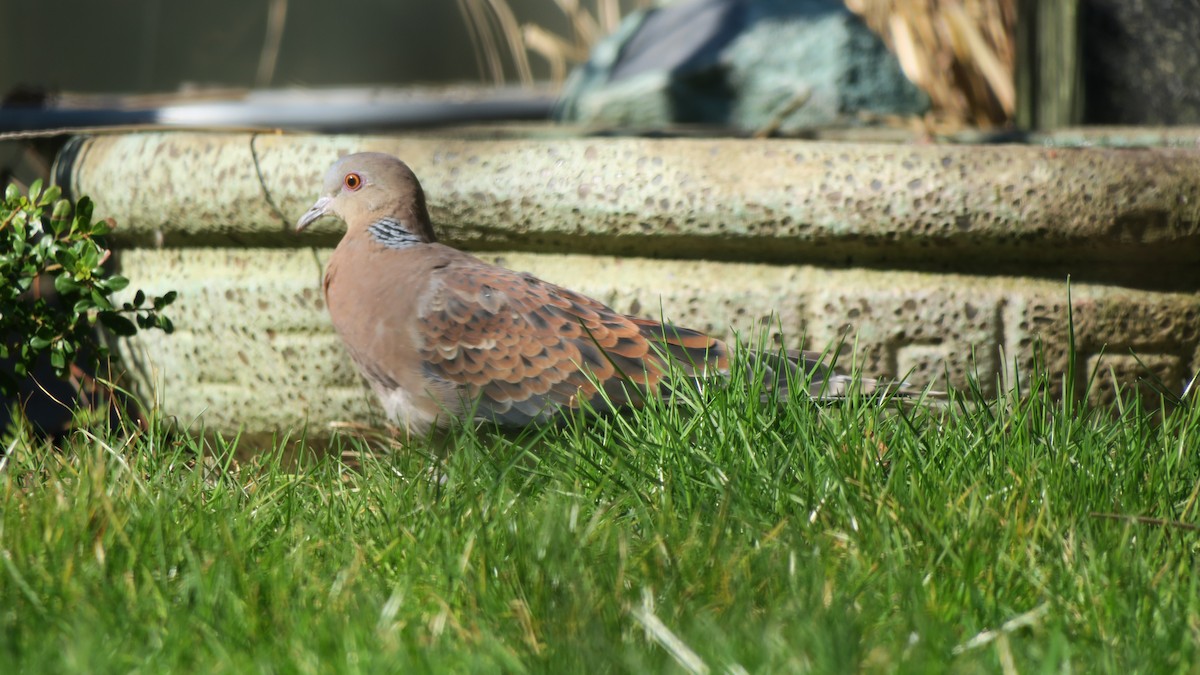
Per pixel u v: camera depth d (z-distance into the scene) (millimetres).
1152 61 11914
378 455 7902
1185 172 7477
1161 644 4949
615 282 7789
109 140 8484
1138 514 6074
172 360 8445
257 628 5211
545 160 7719
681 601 5285
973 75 13836
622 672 4742
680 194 7543
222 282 8195
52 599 5367
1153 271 7703
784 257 7703
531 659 4848
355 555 5836
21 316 7902
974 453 6539
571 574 5418
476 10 17516
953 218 7430
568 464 6617
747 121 12391
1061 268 7652
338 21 28562
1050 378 7656
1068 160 7434
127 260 8625
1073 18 12086
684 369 7164
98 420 7930
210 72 27469
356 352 7500
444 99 14328
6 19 26078
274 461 7148
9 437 8391
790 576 5449
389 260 7406
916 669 4648
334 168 7605
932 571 5496
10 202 7859
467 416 7211
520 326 7184
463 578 5535
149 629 5125
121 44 27078
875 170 7449
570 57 17453
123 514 6016
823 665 4637
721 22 12703
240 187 7973
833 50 12398
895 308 7605
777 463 6508
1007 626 5027
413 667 4730
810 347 7699
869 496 6086
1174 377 7824
